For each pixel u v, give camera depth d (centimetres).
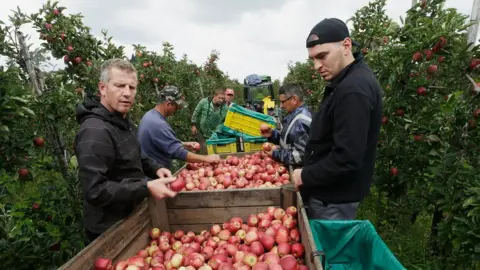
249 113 514
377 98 217
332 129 231
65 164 350
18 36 320
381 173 391
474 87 272
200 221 263
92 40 450
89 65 425
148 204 243
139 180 206
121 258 200
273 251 214
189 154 355
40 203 320
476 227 235
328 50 222
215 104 689
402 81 344
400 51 330
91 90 429
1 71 242
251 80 1142
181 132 884
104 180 187
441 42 293
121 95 202
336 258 222
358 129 200
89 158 183
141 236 230
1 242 243
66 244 301
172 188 226
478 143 274
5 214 246
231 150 509
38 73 340
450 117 285
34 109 311
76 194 332
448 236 283
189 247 228
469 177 270
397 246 355
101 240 177
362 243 215
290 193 251
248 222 251
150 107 645
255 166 369
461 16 291
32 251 262
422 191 351
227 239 244
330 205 250
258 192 255
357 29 607
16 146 261
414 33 328
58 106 323
